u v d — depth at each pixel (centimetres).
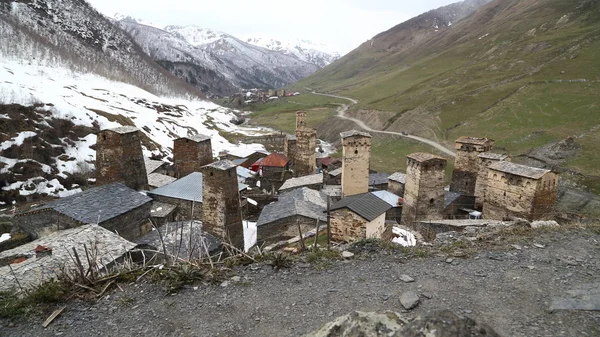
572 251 1405
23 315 1091
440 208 3578
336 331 841
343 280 1256
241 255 1434
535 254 1386
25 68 10250
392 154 8800
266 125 14488
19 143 5441
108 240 2103
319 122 13888
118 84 13538
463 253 1410
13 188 4794
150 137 8444
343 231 2109
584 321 952
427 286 1185
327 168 6712
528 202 3300
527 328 939
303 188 3944
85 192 2886
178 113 12794
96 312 1112
